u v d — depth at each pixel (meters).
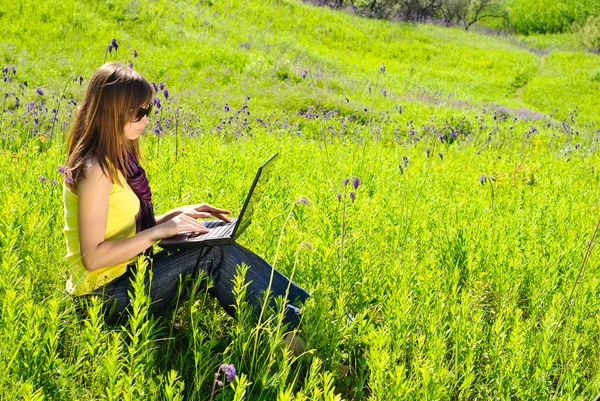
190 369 2.89
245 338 2.85
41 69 15.71
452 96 25.11
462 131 15.45
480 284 3.85
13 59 15.90
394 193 5.66
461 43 37.06
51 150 5.65
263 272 3.10
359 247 3.93
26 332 2.41
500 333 3.13
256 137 8.36
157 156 6.16
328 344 3.00
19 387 2.27
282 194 5.09
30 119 9.09
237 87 17.41
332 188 5.08
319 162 7.06
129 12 21.97
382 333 2.77
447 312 3.32
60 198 4.05
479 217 5.05
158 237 2.87
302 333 3.01
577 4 48.88
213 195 4.50
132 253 2.82
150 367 2.51
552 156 11.41
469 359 2.83
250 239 3.94
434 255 4.05
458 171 7.96
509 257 4.27
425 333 3.15
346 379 2.94
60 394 2.38
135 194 3.04
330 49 30.61
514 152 10.77
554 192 6.64
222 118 12.12
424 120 16.48
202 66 19.30
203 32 23.31
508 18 50.12
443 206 5.45
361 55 31.45
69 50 18.09
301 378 2.92
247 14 30.50
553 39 46.31
